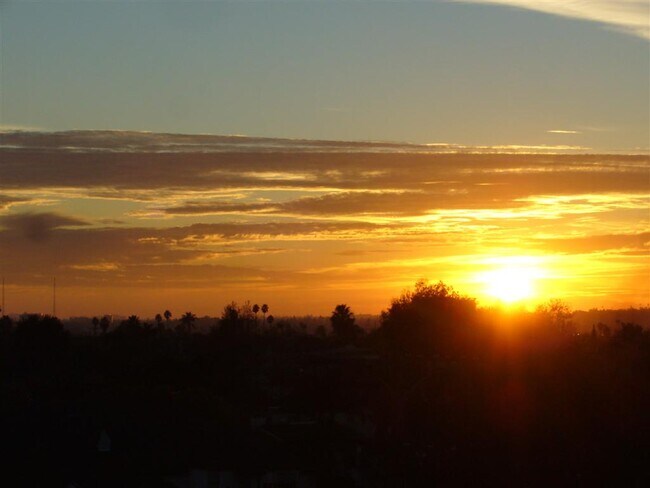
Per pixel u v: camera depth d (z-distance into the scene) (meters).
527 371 43.53
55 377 62.78
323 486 39.34
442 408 41.88
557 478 37.69
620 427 38.94
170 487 35.72
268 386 64.94
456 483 38.34
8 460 36.38
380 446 41.88
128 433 39.47
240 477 37.41
